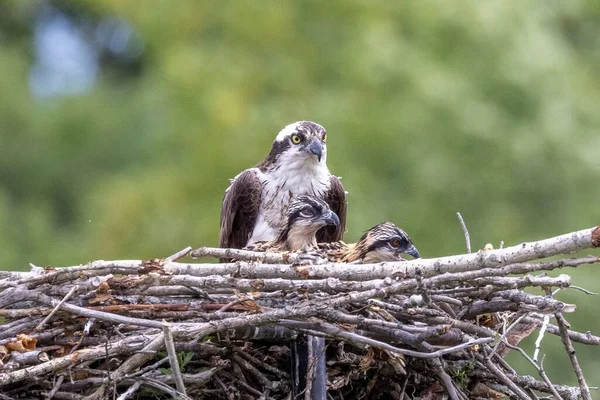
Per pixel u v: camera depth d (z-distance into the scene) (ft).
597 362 50.47
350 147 57.26
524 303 25.53
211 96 61.26
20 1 85.05
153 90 71.72
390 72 60.23
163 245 57.21
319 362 25.79
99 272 25.62
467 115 58.18
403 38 63.31
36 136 73.36
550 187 58.18
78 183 72.95
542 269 23.85
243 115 60.34
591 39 73.77
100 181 68.95
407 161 56.85
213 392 26.37
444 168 56.85
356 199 54.65
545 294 28.81
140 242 57.77
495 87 60.44
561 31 73.20
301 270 25.68
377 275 25.32
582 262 23.45
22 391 24.98
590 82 67.77
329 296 24.94
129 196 59.06
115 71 85.25
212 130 59.77
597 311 51.21
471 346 25.66
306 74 63.31
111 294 25.64
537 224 57.67
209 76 63.00
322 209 32.96
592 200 58.08
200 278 25.52
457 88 59.26
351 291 24.97
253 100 62.34
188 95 62.23
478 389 27.73
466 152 57.67
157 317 25.44
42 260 65.41
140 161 70.54
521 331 27.66
